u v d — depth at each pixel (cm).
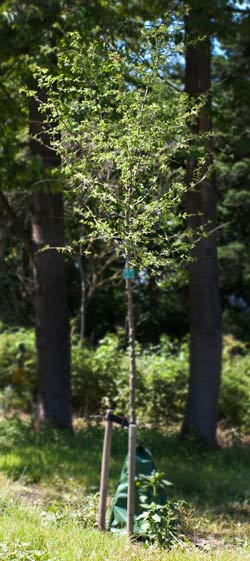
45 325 1227
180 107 694
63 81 769
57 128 688
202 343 1162
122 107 664
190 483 915
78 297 2344
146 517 667
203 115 1084
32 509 739
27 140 1286
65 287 1241
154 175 670
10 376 1609
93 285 1975
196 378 1166
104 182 689
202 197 1128
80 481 895
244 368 1688
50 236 1219
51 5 1016
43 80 815
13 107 1139
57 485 879
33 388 1575
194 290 1166
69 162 693
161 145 664
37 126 1023
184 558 598
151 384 1495
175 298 2248
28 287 2073
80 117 759
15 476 905
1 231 1917
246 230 1986
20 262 2141
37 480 895
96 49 755
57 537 632
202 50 1066
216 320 1166
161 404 1489
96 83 701
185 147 692
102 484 686
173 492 875
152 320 2330
